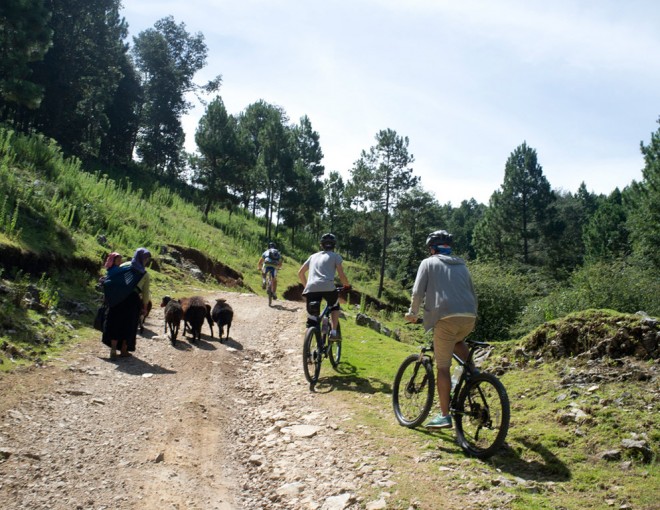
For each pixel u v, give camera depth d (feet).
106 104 163.43
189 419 18.79
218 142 149.59
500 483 12.86
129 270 25.88
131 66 181.78
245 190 169.99
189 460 15.61
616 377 18.76
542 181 202.49
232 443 17.47
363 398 20.97
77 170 77.46
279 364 27.61
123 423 17.75
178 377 23.82
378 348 31.37
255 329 37.35
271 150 163.84
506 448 15.17
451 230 311.47
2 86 89.10
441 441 16.16
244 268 99.81
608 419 15.79
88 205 62.75
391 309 150.71
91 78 149.79
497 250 208.13
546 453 14.62
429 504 12.00
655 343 19.31
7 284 29.81
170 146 192.75
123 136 178.29
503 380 21.45
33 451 14.79
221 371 25.80
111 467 14.53
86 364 23.77
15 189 44.96
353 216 217.77
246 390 23.38
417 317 17.02
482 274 75.61
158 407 19.70
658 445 14.14
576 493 12.37
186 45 201.87
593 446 14.70
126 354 26.20
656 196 119.75
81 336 28.19
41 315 28.30
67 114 142.82
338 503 12.66
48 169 66.90
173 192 158.30
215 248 102.63
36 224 41.93
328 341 24.40
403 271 196.24
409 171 176.76
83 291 37.37
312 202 174.19
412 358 18.19
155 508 12.70
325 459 15.33
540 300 64.95
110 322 25.31
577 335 21.58
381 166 175.63
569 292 60.59
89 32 146.51
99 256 46.21
